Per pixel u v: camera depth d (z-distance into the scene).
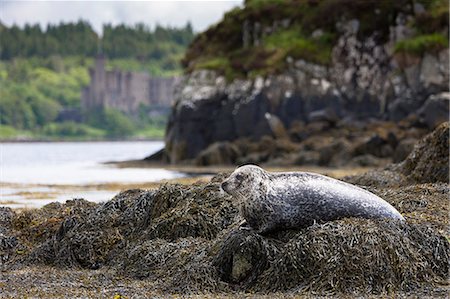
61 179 65.81
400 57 90.00
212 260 19.91
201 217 23.83
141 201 26.27
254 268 19.36
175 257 21.36
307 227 19.95
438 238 20.36
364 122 89.75
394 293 18.12
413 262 19.19
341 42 97.31
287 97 92.56
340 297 17.73
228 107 93.12
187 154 93.81
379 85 94.69
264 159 83.69
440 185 28.98
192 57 112.06
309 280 18.50
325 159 77.12
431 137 35.41
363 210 20.33
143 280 20.92
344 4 99.94
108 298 18.47
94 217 26.12
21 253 25.69
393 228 19.78
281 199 20.06
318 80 94.06
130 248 23.38
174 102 100.31
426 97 87.25
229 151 86.62
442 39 89.56
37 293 19.23
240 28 108.25
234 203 22.08
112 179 64.31
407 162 35.94
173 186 26.25
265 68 94.56
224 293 18.77
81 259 23.94
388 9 97.44
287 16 105.06
